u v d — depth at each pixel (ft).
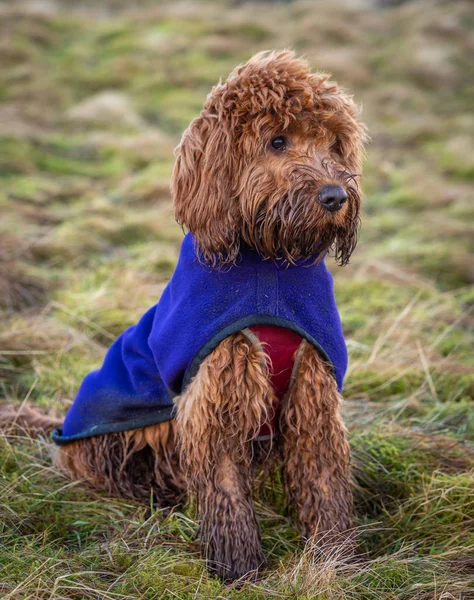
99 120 30.17
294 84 7.75
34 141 26.91
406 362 13.47
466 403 12.09
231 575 8.30
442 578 7.82
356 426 11.27
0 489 9.34
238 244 8.02
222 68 37.47
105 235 19.47
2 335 13.83
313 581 7.56
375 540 9.05
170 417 9.46
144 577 7.78
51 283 16.46
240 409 8.16
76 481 10.07
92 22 45.62
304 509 8.77
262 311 8.00
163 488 10.23
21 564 7.93
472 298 17.24
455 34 43.78
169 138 29.22
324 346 8.41
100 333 14.64
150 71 36.96
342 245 8.22
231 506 8.39
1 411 11.45
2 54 36.78
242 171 7.83
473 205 23.53
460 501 9.18
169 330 8.34
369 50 41.86
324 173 7.66
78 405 10.16
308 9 47.11
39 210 20.71
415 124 32.55
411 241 20.48
